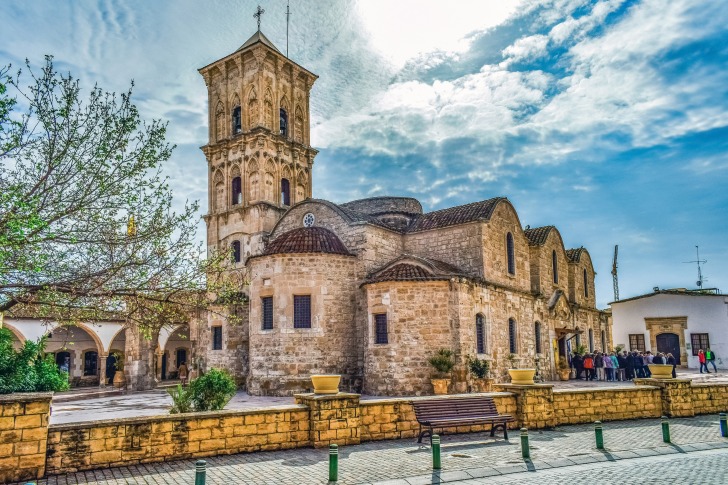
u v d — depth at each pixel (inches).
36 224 467.8
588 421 722.8
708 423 725.3
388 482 436.8
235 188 1589.6
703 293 1656.0
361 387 1131.9
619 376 1414.9
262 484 425.4
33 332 1392.7
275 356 1105.4
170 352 2050.9
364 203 1537.9
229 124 1643.7
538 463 498.0
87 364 1745.8
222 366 1306.6
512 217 1398.9
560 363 1509.6
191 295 614.5
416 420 596.7
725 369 1590.8
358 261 1197.1
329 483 430.3
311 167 1729.8
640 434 642.2
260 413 542.6
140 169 565.0
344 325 1144.8
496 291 1237.1
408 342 1047.0
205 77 1724.9
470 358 1067.9
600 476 458.3
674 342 1683.1
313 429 556.7
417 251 1317.7
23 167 527.8
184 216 600.1
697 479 446.6
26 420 437.4
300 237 1192.8
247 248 1502.2
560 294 1581.0
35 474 435.2
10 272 516.4
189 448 506.9
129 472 456.4
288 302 1117.1
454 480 446.0
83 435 464.1
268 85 1615.4
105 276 554.6
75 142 534.9
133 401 1179.9
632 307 1758.1
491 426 657.0
